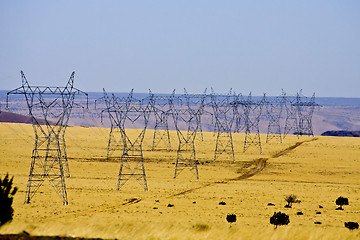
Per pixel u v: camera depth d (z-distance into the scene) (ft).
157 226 241.55
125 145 555.69
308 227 293.23
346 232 247.29
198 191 524.93
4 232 190.29
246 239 213.05
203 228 251.19
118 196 479.82
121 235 202.90
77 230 215.51
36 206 407.64
